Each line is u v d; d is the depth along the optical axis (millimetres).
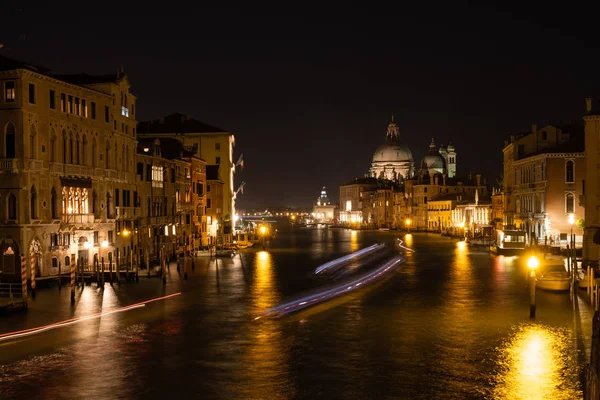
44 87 45844
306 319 34094
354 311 36469
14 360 25984
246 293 44000
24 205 43562
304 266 65875
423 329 31375
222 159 108188
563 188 70250
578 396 21422
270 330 31344
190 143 107812
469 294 42750
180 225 76875
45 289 43969
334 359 25969
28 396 21766
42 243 45562
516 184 85125
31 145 44406
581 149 70125
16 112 43375
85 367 24984
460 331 30859
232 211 115500
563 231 70312
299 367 24891
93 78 56312
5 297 39312
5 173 43312
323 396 21641
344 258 77188
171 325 32594
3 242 43719
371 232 177500
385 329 31438
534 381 22984
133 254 59906
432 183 172500
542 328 31312
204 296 42406
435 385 22672
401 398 21406
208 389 22359
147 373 24188
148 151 66562
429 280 51312
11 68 43406
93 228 51750
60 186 47688
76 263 48844
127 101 59875
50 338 29672
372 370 24453
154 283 49094
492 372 24094
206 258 75938
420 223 172000
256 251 93500
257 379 23422
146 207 64875
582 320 33156
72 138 49656
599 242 47406
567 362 25297
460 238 124312
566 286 42719
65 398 21547
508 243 76500
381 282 50438
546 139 82312
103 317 34594
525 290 44375
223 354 26781
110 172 54906
